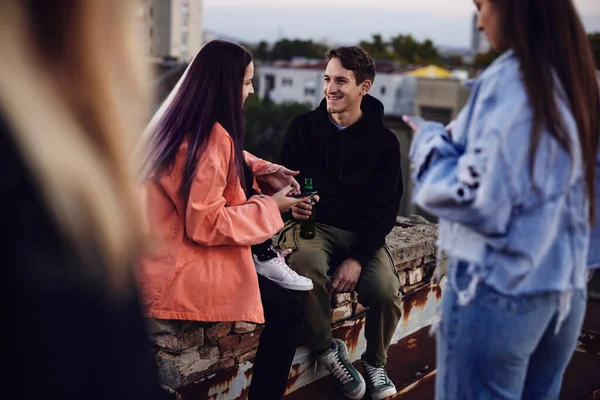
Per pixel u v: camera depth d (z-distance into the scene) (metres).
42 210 0.54
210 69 2.25
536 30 1.44
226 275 2.25
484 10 1.52
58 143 0.56
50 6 0.57
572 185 1.48
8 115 0.54
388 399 2.83
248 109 47.88
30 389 0.53
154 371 0.65
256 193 2.71
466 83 1.58
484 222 1.43
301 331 2.60
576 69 1.45
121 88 0.61
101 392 0.57
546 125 1.40
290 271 2.60
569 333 1.61
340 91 2.83
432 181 1.48
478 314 1.52
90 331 0.56
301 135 2.99
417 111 30.25
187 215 2.16
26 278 0.53
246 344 2.58
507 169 1.40
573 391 2.95
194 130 2.20
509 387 1.56
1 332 0.52
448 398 1.62
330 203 2.92
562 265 1.49
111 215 0.60
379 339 2.78
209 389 2.47
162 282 2.19
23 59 0.56
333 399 2.78
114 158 0.61
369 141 2.89
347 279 2.74
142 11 0.62
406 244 3.24
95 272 0.57
